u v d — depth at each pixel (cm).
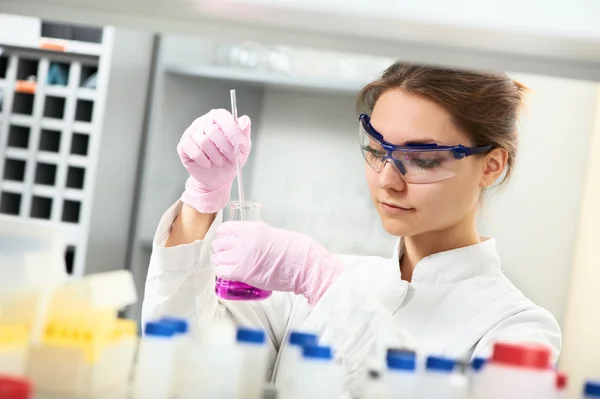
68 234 366
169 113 401
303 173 447
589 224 398
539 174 410
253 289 205
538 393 126
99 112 362
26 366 129
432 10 120
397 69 204
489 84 201
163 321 140
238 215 211
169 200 414
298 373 135
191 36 145
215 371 132
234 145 207
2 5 145
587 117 407
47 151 374
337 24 126
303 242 202
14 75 366
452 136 199
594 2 120
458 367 148
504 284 219
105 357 133
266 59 403
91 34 371
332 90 396
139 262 397
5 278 134
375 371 139
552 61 138
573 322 400
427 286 219
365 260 238
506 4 121
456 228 220
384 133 200
